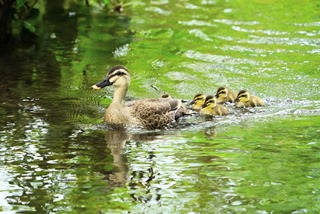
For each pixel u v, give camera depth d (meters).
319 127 15.05
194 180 12.35
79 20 23.66
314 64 19.25
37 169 12.84
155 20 23.55
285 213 11.09
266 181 12.30
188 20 23.38
